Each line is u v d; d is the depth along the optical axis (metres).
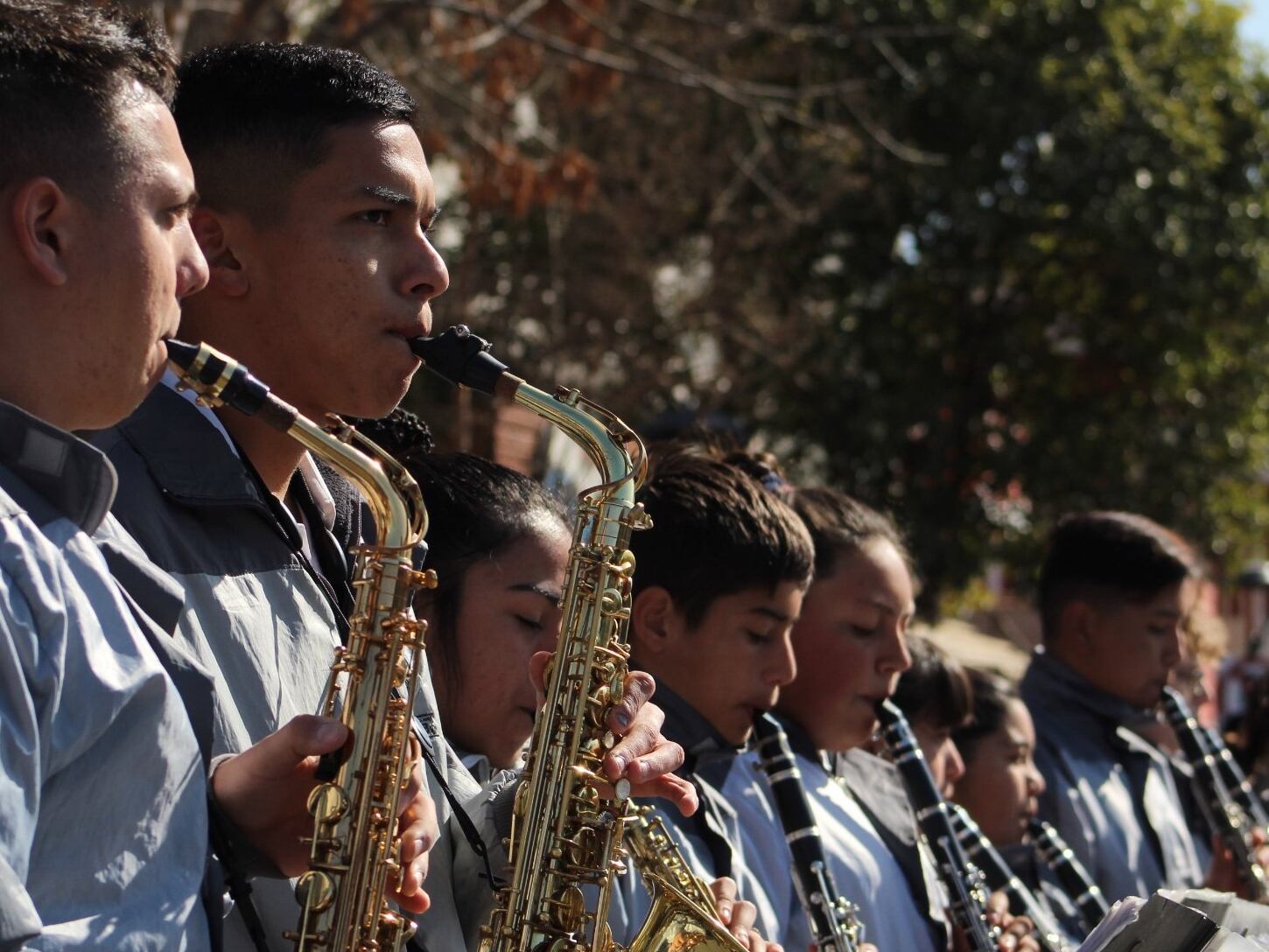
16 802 1.54
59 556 1.64
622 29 11.13
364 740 1.92
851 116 12.90
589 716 2.29
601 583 2.32
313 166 2.19
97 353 1.71
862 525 3.58
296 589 2.12
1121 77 14.00
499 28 7.89
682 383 12.12
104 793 1.66
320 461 2.45
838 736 3.47
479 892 2.37
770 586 3.11
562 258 11.27
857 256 13.67
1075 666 4.91
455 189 10.38
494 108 8.23
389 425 2.87
